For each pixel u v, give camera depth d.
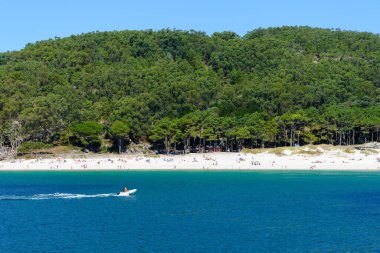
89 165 182.12
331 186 130.50
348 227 78.81
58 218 87.69
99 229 78.50
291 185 133.38
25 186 134.12
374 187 127.88
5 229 78.81
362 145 196.38
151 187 130.50
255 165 177.88
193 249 66.38
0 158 194.25
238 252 64.88
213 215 89.81
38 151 199.38
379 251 64.69
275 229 77.88
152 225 81.31
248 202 104.50
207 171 171.38
